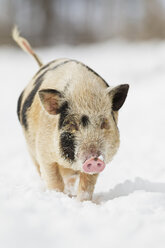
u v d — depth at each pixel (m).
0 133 20.30
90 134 8.06
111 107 8.60
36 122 9.44
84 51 49.94
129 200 7.95
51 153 8.79
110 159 8.64
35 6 66.00
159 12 59.22
